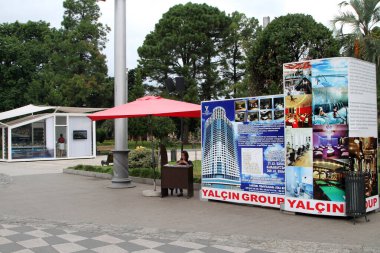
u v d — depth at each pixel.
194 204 10.34
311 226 7.88
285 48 15.02
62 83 40.78
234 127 10.17
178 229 7.77
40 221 8.60
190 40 42.66
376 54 21.52
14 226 8.13
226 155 10.34
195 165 18.97
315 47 14.92
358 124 8.44
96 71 43.00
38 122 28.17
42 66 45.78
